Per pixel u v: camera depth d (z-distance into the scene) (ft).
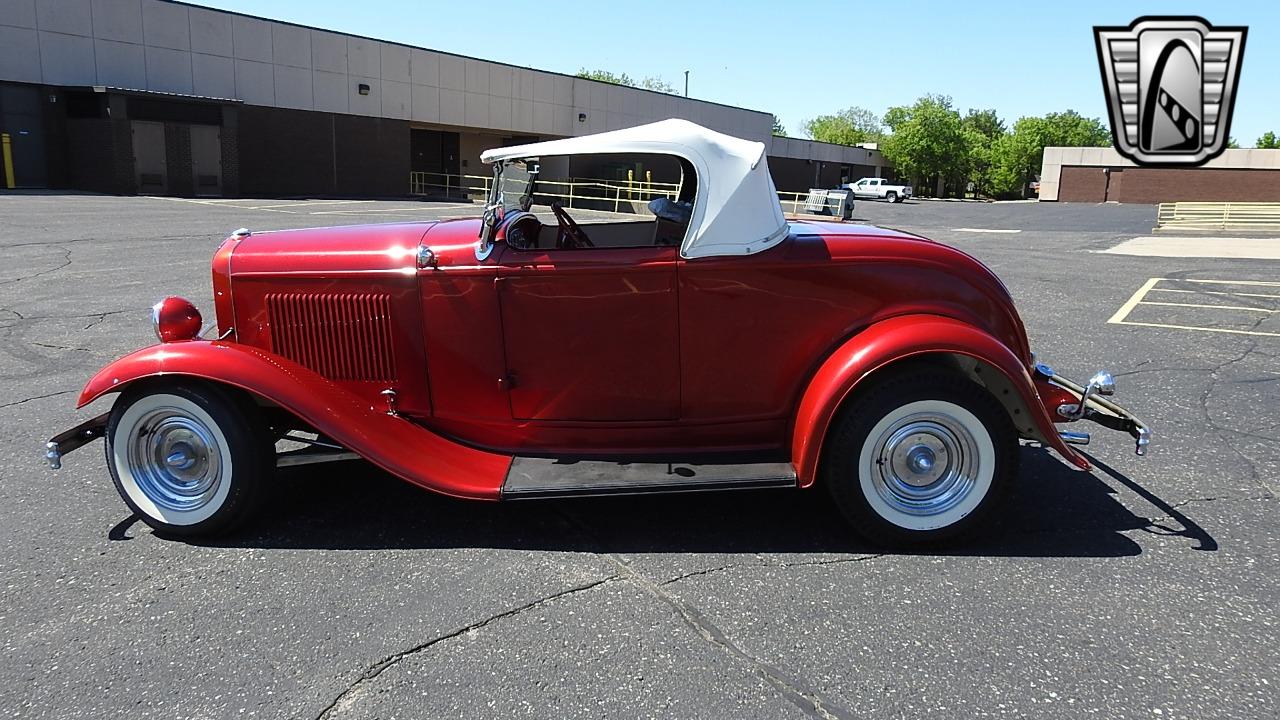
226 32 95.50
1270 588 10.55
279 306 12.81
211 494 11.79
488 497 11.37
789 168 200.64
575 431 12.68
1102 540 11.97
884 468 11.49
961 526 11.52
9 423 17.03
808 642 9.35
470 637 9.45
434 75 117.91
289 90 102.27
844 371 11.15
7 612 9.95
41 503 13.21
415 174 130.11
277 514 12.89
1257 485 14.01
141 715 8.10
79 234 48.37
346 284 12.53
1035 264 44.01
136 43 88.63
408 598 10.32
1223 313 29.07
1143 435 11.96
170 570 11.05
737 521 12.65
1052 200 183.11
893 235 12.66
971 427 11.30
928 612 10.00
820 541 11.96
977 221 94.32
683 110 153.38
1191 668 8.84
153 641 9.36
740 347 12.11
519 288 12.00
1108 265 43.55
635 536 12.12
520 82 128.67
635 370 12.24
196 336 12.89
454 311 12.26
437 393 12.70
